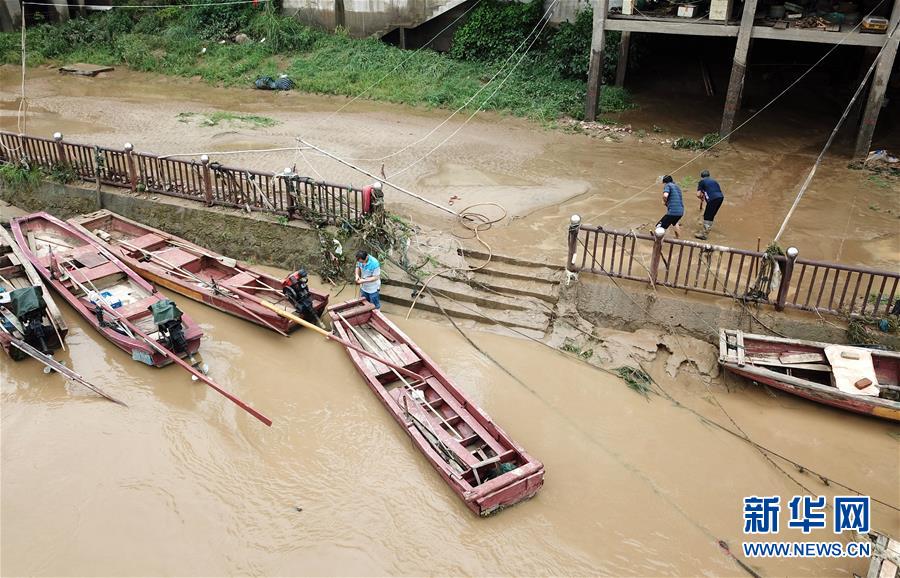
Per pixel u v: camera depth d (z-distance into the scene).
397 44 27.73
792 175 17.02
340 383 11.04
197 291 12.80
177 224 14.89
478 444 9.55
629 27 19.05
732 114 18.55
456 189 16.28
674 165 17.83
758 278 10.98
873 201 15.50
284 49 27.33
